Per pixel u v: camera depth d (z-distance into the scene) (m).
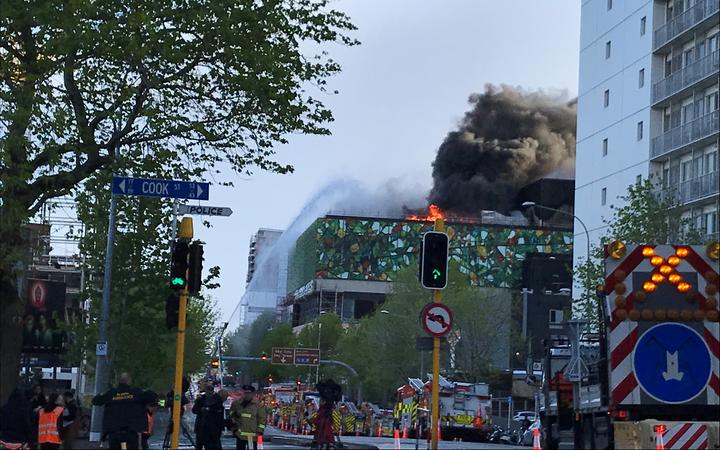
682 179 74.19
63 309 52.75
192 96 27.61
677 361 19.34
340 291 174.50
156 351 45.78
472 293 94.75
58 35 25.70
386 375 94.94
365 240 176.25
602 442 21.64
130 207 39.16
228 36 26.88
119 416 22.41
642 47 78.56
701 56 72.38
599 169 83.50
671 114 76.00
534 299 107.94
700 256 19.44
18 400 24.20
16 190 25.64
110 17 26.75
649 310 19.34
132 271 41.56
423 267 22.41
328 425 30.92
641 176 77.69
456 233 173.38
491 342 92.69
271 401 80.94
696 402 19.27
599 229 82.94
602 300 20.33
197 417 28.17
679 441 18.91
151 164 27.03
